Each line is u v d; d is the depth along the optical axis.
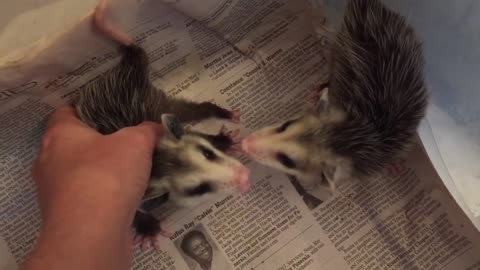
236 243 0.31
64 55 0.28
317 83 0.32
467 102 0.29
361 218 0.31
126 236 0.23
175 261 0.31
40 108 0.30
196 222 0.31
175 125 0.28
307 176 0.30
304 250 0.31
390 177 0.32
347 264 0.31
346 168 0.30
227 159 0.28
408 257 0.31
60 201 0.22
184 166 0.28
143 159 0.25
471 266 0.31
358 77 0.31
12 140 0.30
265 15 0.32
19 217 0.30
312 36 0.32
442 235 0.31
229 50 0.32
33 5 0.30
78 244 0.21
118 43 0.29
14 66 0.27
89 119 0.29
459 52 0.29
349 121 0.30
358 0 0.31
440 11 0.29
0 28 0.30
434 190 0.31
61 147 0.26
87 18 0.27
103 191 0.23
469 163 0.29
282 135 0.29
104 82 0.30
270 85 0.32
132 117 0.30
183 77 0.32
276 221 0.31
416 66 0.30
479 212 0.28
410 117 0.30
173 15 0.31
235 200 0.31
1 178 0.30
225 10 0.31
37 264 0.21
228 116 0.32
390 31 0.30
